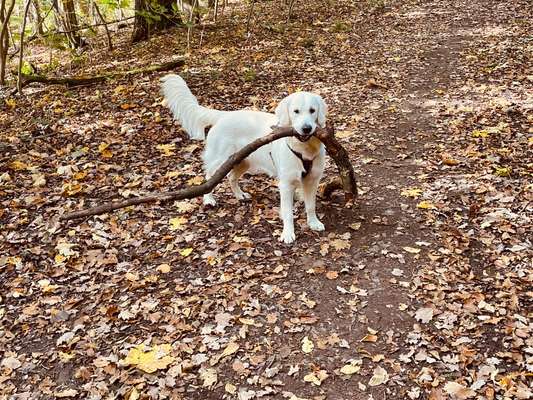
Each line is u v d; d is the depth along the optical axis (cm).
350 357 173
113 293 209
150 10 689
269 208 266
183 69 504
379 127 360
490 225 238
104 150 329
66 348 183
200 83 455
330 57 539
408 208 257
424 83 447
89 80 478
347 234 238
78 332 190
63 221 255
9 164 312
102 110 399
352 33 655
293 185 234
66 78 477
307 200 241
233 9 939
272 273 216
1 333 191
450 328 182
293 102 219
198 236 243
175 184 290
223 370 171
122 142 343
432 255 220
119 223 255
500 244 225
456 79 450
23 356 180
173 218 258
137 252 234
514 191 263
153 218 259
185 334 186
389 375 165
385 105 401
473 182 276
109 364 175
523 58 484
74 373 173
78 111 400
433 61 508
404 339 179
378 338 180
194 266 223
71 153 330
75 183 292
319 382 164
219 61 534
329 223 249
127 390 164
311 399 158
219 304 200
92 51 697
